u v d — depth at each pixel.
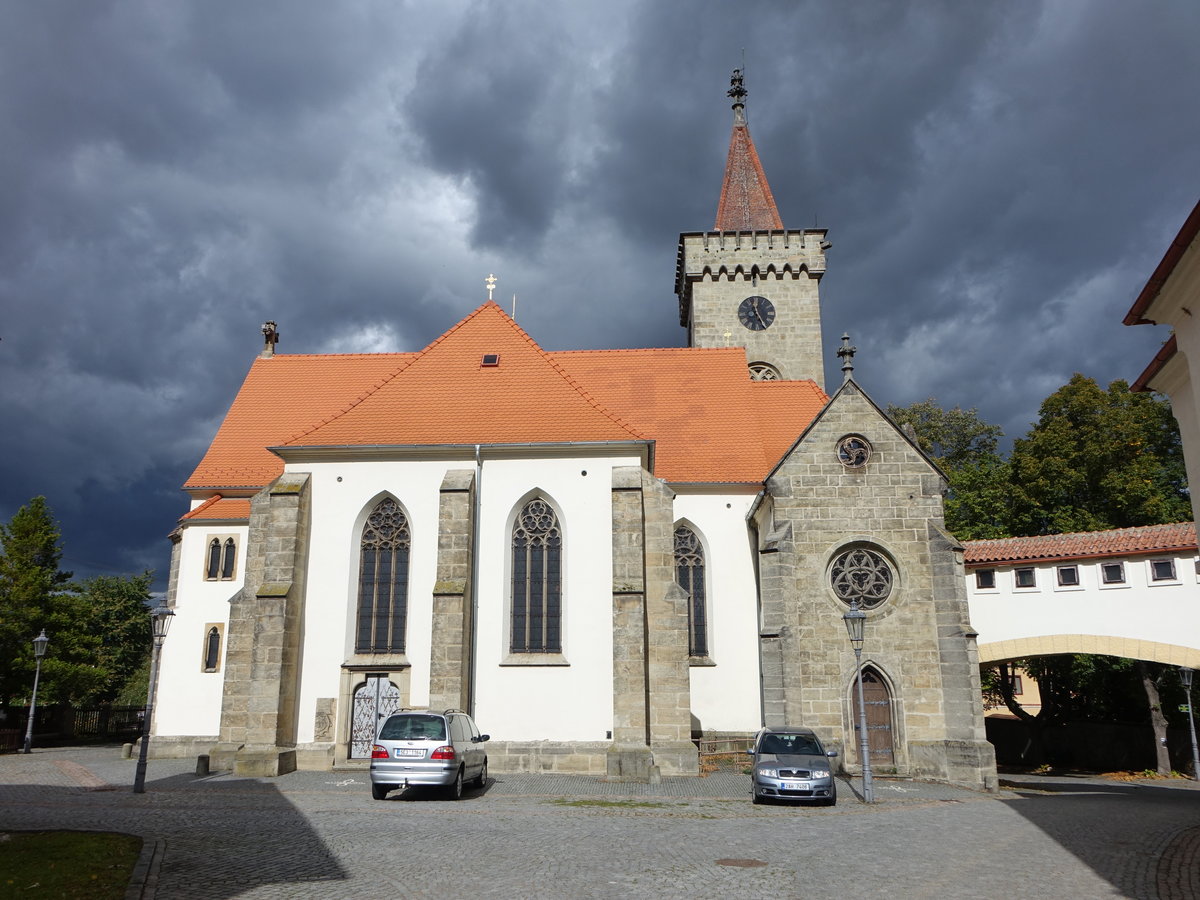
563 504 33.91
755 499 40.19
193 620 41.00
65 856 15.41
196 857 15.85
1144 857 17.05
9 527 52.34
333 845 17.23
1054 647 35.41
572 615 32.75
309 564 33.72
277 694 31.39
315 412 45.41
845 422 35.66
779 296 55.97
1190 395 18.45
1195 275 15.01
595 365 47.62
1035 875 15.37
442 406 36.28
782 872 15.42
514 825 20.16
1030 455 54.31
